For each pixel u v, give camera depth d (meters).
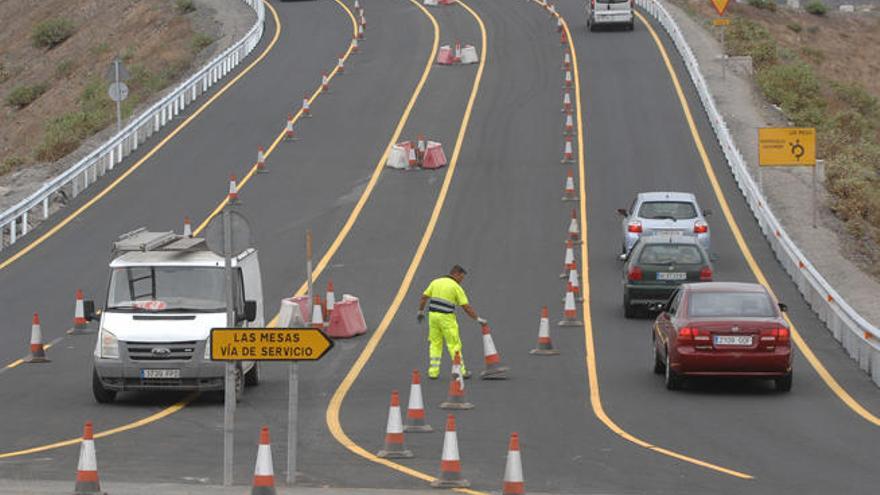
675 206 67.62
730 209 79.56
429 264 68.12
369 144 96.62
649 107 106.25
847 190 83.62
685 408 40.53
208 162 92.06
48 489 29.27
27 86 170.50
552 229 75.62
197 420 39.22
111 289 42.66
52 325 57.16
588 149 94.31
